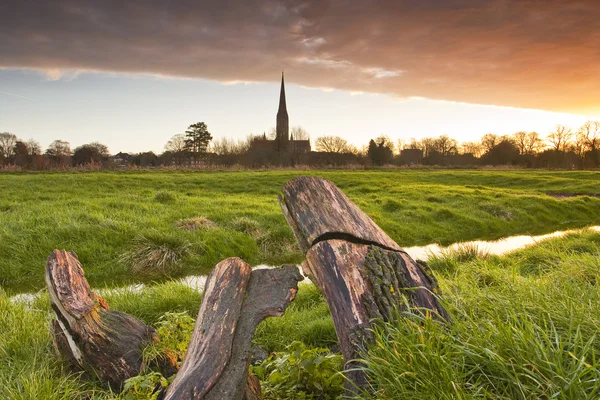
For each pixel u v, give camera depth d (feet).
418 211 59.21
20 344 14.07
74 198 55.77
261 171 138.92
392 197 72.69
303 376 9.96
